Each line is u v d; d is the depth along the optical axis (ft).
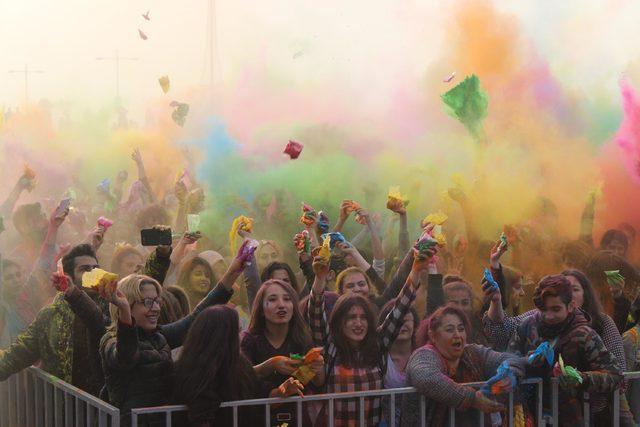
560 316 37.17
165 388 33.19
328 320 37.32
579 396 37.76
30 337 38.65
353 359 35.76
